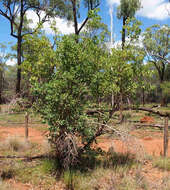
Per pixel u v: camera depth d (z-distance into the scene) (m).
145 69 5.51
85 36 5.70
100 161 5.92
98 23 5.59
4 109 5.85
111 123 6.10
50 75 5.51
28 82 5.69
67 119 4.96
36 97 5.33
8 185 4.52
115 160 5.91
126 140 5.17
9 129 11.16
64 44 5.05
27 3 20.75
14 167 5.39
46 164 5.36
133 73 5.56
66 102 4.83
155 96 36.75
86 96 5.47
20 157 5.84
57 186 4.64
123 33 5.70
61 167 5.32
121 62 5.39
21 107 5.46
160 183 4.77
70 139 4.86
